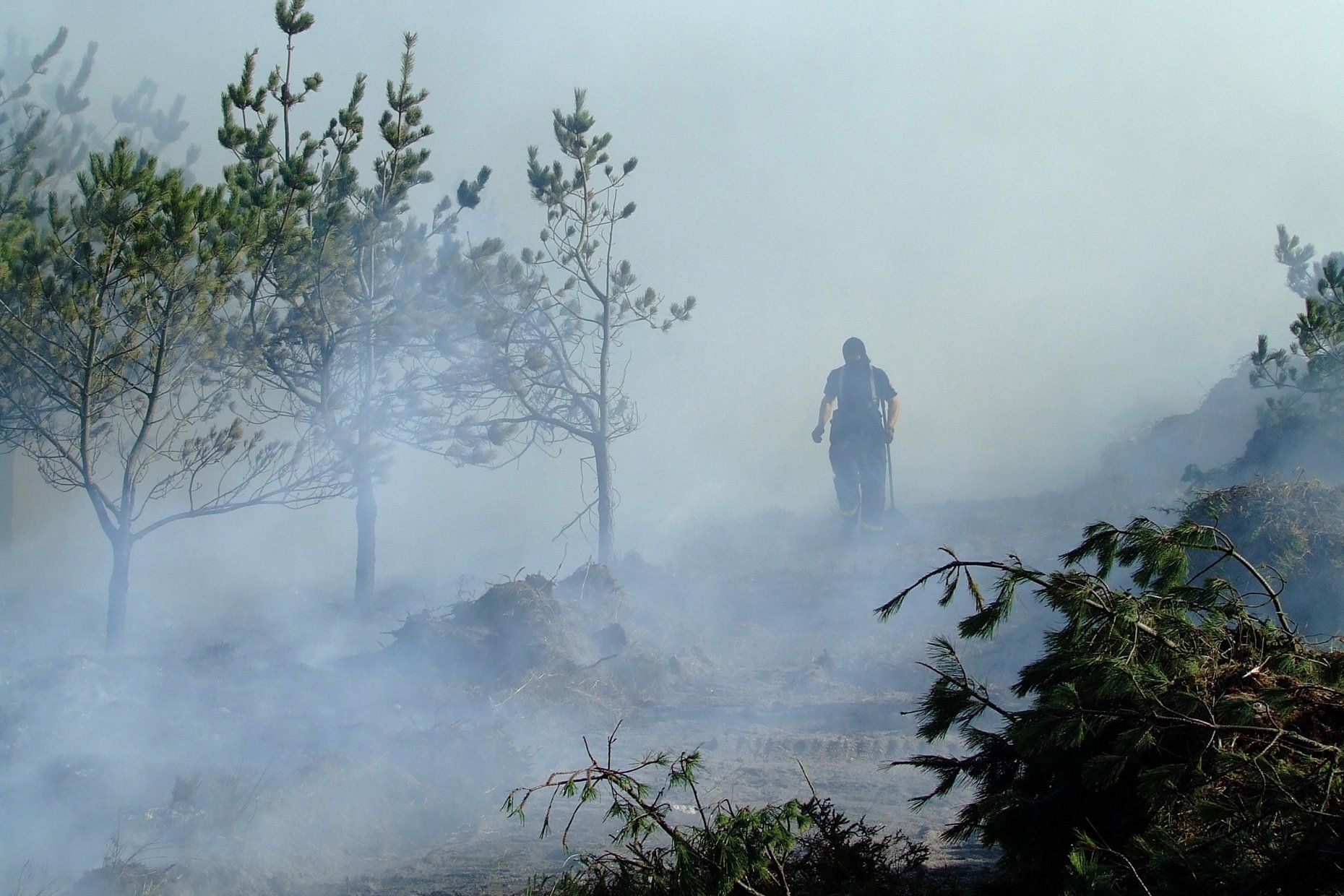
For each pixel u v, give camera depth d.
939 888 5.12
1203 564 9.38
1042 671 4.68
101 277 12.77
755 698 11.52
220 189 12.84
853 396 18.41
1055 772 4.40
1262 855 3.74
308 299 15.25
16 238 13.59
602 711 11.23
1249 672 4.32
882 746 9.56
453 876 7.21
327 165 15.95
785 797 8.34
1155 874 3.78
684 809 8.03
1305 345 14.75
